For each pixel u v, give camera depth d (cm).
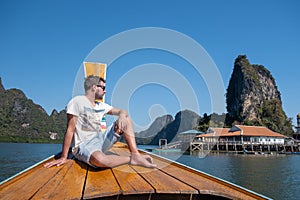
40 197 181
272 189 1517
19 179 236
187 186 219
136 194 204
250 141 5566
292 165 3069
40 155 3362
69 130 304
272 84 10325
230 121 8981
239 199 206
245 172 2270
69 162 316
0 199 176
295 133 8406
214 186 226
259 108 8800
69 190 199
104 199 198
